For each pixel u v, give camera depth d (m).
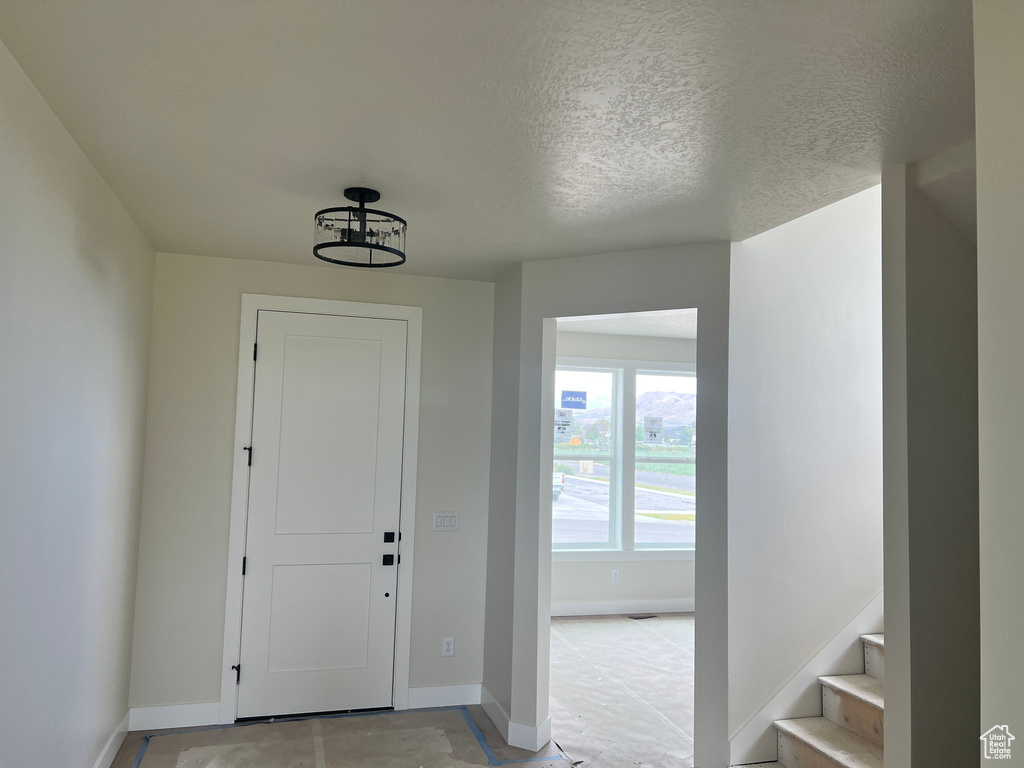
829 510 3.51
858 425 3.61
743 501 3.31
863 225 3.71
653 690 4.50
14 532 1.96
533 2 1.52
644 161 2.41
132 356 3.39
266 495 3.98
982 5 1.32
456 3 1.53
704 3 1.50
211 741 3.61
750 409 3.35
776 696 3.34
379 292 4.25
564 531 6.52
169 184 2.77
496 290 4.41
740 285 3.37
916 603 2.24
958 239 2.38
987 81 1.31
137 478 3.64
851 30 1.59
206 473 3.90
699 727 3.30
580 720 4.00
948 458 2.32
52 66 1.86
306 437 4.07
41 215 2.08
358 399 4.17
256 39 1.70
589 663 5.01
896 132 2.11
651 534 6.70
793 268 3.52
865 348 3.66
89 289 2.61
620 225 3.16
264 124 2.20
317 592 4.04
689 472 6.83
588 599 6.39
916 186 2.34
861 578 3.57
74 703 2.63
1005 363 1.26
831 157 2.32
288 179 2.68
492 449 4.33
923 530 2.27
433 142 2.30
